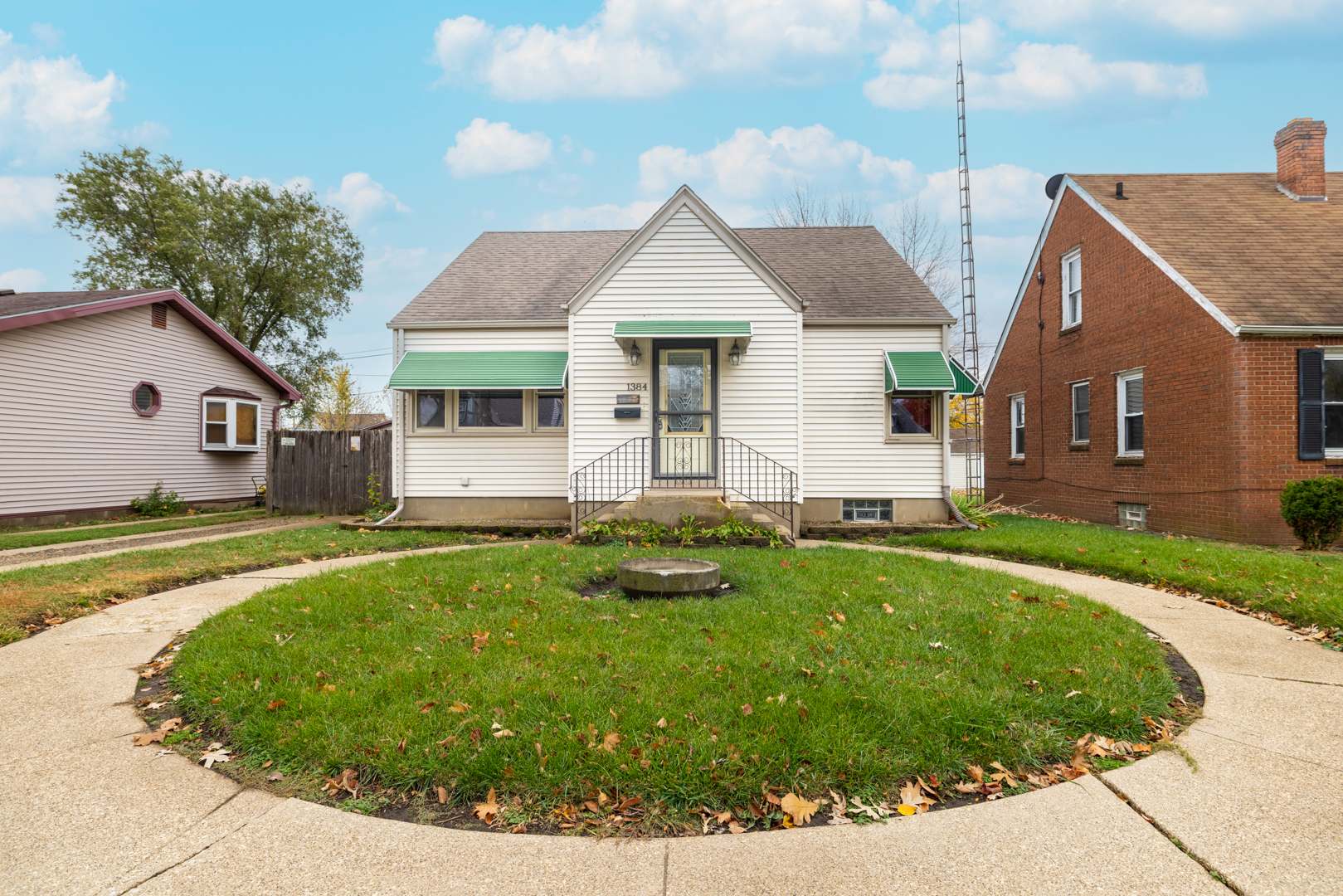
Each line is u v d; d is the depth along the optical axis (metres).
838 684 3.88
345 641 4.73
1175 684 4.25
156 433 16.44
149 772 3.20
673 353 11.53
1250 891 2.38
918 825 2.80
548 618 5.25
